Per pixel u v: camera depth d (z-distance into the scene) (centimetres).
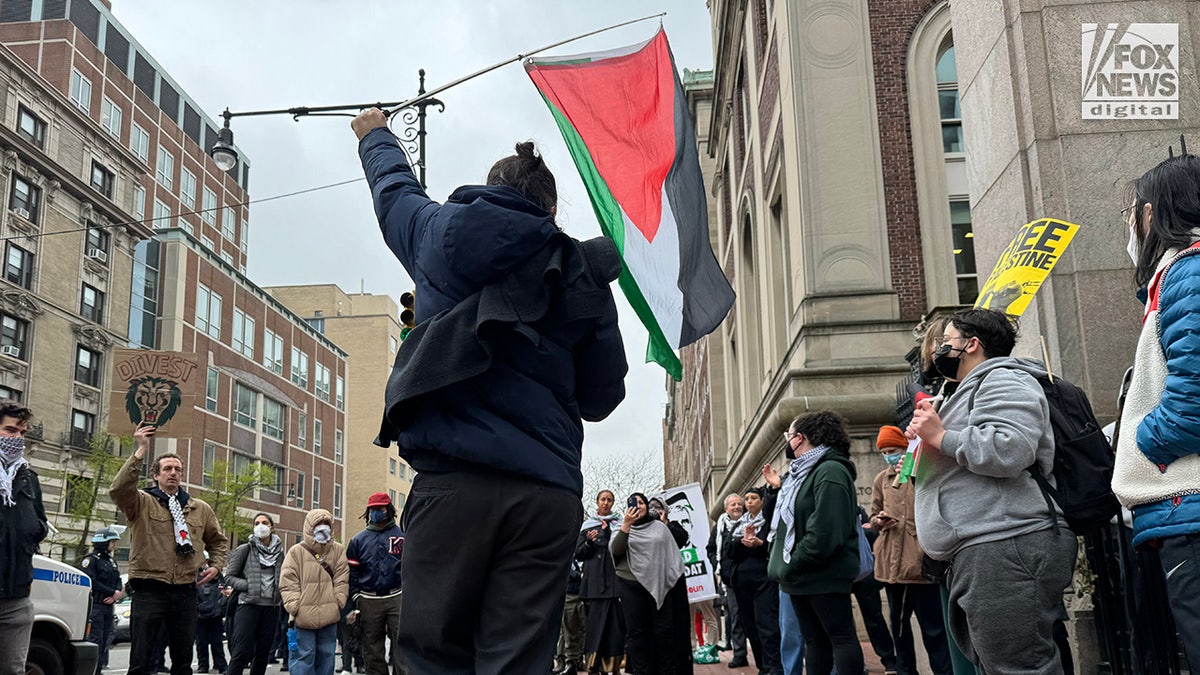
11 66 4328
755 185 2400
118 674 1625
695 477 4466
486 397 271
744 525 1005
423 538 269
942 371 401
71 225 4747
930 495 370
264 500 6341
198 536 872
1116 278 639
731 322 3219
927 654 763
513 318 268
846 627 586
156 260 5500
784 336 2109
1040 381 379
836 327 1659
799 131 1752
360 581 1034
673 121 628
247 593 1056
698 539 1330
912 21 1797
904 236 1716
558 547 272
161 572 819
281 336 6806
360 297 9962
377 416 9262
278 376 6694
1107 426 538
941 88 1798
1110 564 468
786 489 615
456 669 268
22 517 630
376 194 309
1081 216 651
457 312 273
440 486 269
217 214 7512
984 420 359
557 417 278
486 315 266
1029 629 346
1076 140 662
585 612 1147
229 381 5944
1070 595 608
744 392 2727
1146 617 427
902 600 844
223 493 5172
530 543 267
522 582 265
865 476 1554
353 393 9312
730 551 995
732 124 2980
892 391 1598
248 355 6269
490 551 265
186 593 842
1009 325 397
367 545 1035
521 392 274
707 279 623
